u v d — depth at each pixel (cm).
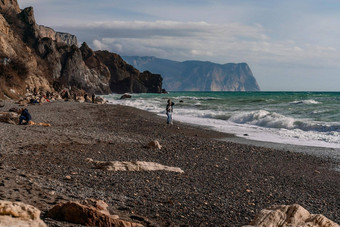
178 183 1104
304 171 1464
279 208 611
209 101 7181
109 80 18512
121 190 949
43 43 14438
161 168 1278
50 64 14238
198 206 888
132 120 3180
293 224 567
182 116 4128
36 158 1261
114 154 1519
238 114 3594
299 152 1892
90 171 1130
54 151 1446
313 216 578
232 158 1653
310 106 4725
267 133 2655
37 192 763
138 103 7025
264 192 1098
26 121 2317
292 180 1298
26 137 1703
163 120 3466
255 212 881
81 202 682
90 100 6956
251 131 2764
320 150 1958
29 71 6588
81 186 924
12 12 14600
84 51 17762
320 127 2748
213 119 3769
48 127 2239
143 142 1909
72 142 1697
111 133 2200
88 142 1747
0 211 448
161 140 2055
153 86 19825
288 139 2375
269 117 3206
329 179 1338
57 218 590
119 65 19775
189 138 2208
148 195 933
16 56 6200
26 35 14188
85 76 15975
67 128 2300
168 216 786
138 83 19388
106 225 578
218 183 1159
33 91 6538
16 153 1316
